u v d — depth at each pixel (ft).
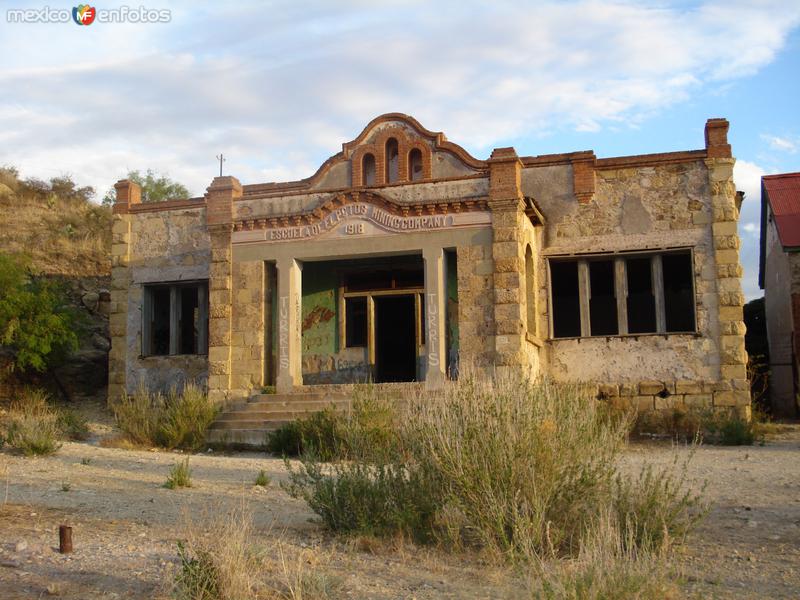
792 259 87.66
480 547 27.53
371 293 82.99
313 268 85.15
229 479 46.98
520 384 31.50
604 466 29.55
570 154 79.10
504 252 70.90
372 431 45.47
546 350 77.46
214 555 22.45
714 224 74.64
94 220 136.77
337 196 76.07
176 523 32.24
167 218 89.40
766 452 57.57
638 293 89.45
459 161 80.43
